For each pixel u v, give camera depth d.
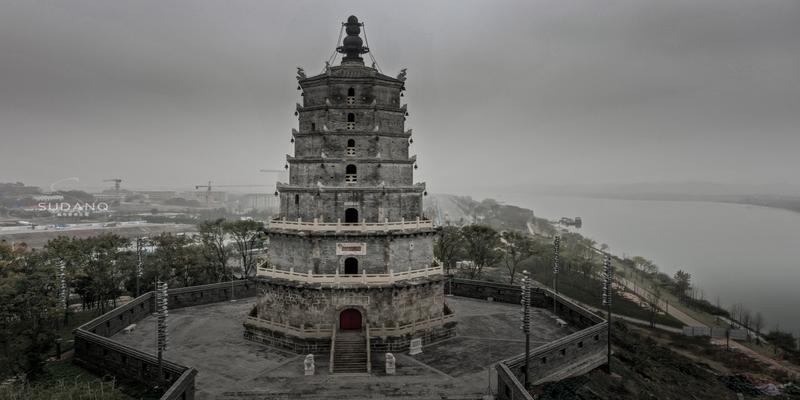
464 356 58.50
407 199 62.47
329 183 59.50
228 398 47.16
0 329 57.28
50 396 43.09
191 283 99.88
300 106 62.78
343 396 47.78
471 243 116.31
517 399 42.41
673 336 108.12
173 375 47.53
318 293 58.31
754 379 81.94
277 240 62.28
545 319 75.94
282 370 53.84
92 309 89.06
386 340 58.69
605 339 64.31
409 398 47.44
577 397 51.31
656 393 61.03
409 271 60.53
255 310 66.44
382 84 62.09
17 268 69.94
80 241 88.19
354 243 58.62
